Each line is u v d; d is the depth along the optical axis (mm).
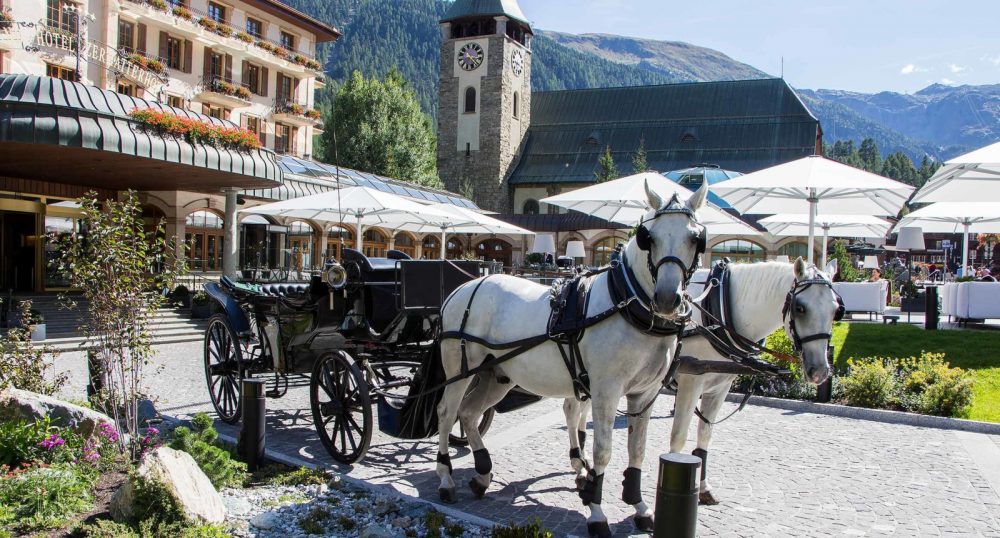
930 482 7152
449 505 6203
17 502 5484
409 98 59500
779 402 11305
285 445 8180
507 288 6281
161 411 9688
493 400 6504
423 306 7641
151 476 5379
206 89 40062
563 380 5703
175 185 25203
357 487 6676
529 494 6551
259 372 9055
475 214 18562
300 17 46469
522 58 71125
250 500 6277
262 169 21453
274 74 45688
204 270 28500
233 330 8789
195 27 39219
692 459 4492
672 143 70625
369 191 15055
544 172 70000
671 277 4586
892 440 9031
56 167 20828
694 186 43906
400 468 7332
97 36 34406
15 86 16375
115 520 5402
